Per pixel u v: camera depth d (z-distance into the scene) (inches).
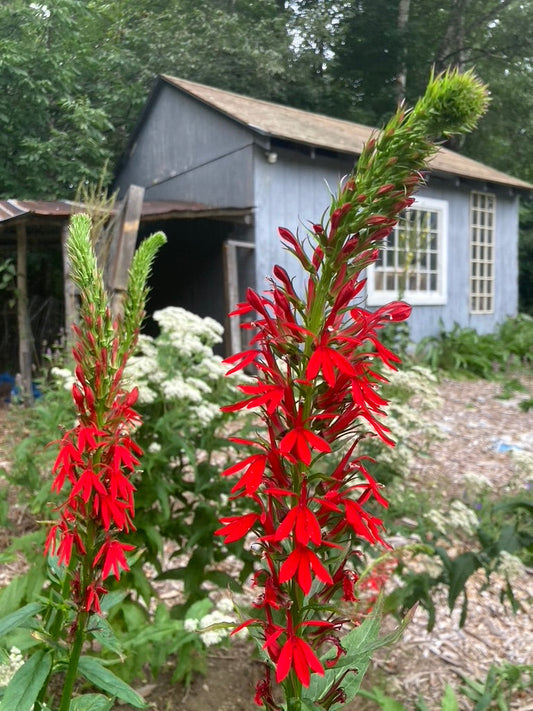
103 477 47.4
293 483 40.4
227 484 109.0
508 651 125.4
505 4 829.8
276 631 38.9
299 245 41.5
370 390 39.0
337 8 788.6
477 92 37.4
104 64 557.0
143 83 617.3
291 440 38.1
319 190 392.8
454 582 101.7
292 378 41.3
